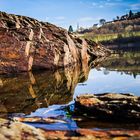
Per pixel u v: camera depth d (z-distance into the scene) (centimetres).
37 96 1872
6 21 3806
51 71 3369
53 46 3731
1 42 3297
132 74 2827
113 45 16338
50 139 1002
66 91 2061
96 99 1345
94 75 2964
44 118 1276
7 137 972
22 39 3391
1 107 1565
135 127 1115
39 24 4338
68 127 1140
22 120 1248
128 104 1230
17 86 2262
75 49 4638
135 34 18225
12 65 3200
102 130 1076
